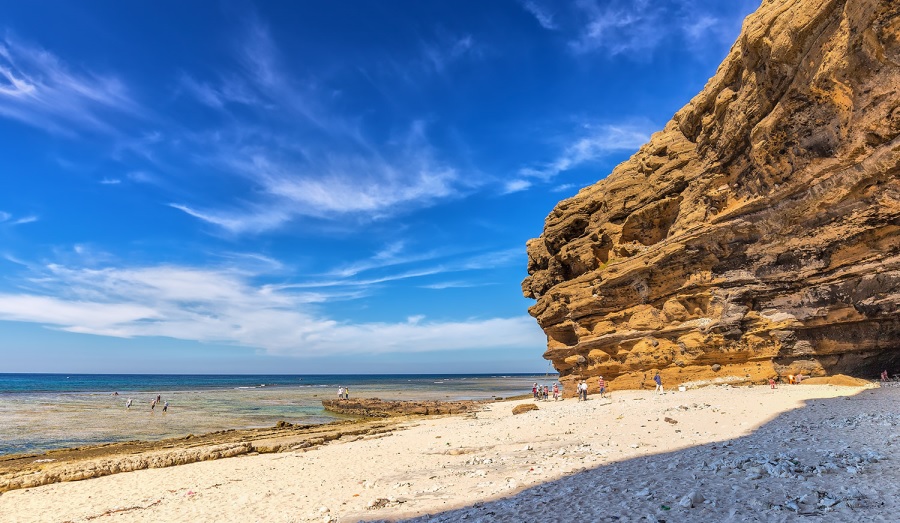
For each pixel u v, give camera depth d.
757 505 7.89
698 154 34.91
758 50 26.61
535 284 53.31
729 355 31.47
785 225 28.14
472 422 33.81
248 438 32.12
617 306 40.09
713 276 32.97
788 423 16.81
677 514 7.97
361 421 43.25
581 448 17.38
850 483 8.41
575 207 46.88
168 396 89.44
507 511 9.65
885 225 24.09
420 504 11.60
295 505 13.33
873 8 20.14
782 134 26.23
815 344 27.98
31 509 16.11
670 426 19.81
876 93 21.75
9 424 43.81
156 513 14.13
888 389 22.28
